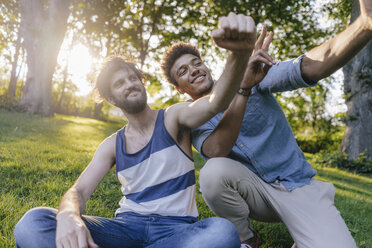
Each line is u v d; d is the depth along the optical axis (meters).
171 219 1.56
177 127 1.71
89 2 14.62
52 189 2.83
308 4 11.26
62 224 1.28
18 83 27.36
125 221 1.56
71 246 1.23
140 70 1.89
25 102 14.55
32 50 14.57
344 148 11.12
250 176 1.96
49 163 3.91
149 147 1.65
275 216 2.08
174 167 1.63
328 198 1.90
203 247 1.29
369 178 8.99
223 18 1.05
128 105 1.67
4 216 2.10
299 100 13.15
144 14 15.30
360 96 10.88
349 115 11.03
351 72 11.21
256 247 2.10
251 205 2.04
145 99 1.70
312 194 1.87
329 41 1.58
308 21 12.04
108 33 16.20
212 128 1.89
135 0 14.88
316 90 13.59
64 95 29.38
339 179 7.69
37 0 14.27
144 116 1.72
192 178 1.68
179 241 1.37
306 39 12.16
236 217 2.02
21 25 15.04
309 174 2.00
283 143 2.01
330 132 20.17
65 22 14.86
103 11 14.70
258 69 1.64
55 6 14.30
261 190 1.95
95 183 1.69
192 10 13.09
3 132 6.38
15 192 2.65
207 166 1.95
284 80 1.78
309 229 1.74
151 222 1.54
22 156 4.13
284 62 1.84
